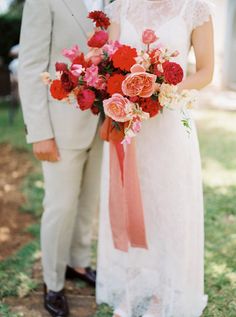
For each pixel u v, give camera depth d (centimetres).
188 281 267
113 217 264
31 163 616
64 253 288
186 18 240
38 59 260
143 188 260
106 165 270
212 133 750
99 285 290
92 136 274
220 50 1220
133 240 264
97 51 229
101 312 289
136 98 222
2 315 286
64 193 276
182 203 254
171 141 249
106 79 227
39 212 450
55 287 290
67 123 268
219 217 423
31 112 265
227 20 1191
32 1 253
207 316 283
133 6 247
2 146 698
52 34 259
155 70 221
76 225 311
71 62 252
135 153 248
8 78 827
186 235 258
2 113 953
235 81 1221
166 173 252
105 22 235
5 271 339
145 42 221
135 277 275
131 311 275
